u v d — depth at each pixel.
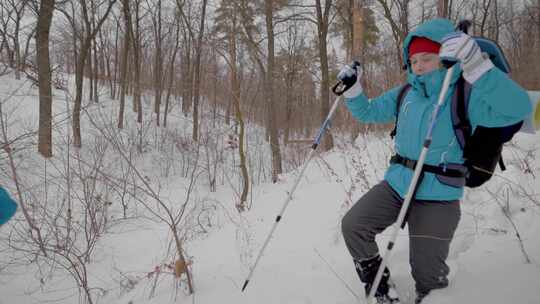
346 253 2.87
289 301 2.32
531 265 2.12
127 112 16.88
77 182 5.59
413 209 2.03
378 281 1.86
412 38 1.99
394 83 9.20
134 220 5.21
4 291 3.41
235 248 3.54
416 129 1.97
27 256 3.96
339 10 11.55
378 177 4.72
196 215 5.50
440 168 1.91
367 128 9.16
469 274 2.18
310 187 5.65
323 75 10.96
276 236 3.65
